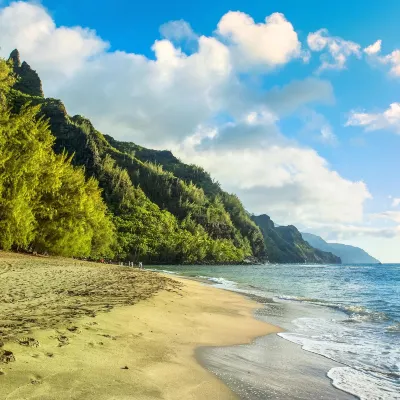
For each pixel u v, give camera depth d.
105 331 7.67
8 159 36.03
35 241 44.75
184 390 5.06
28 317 8.12
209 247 163.50
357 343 10.09
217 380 5.79
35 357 5.18
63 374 4.72
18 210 36.16
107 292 14.86
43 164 44.19
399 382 6.70
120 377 5.05
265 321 13.37
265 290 30.44
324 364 7.69
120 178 180.75
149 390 4.76
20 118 39.19
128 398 4.30
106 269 34.25
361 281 50.69
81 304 10.91
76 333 7.01
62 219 47.25
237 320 12.82
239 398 5.12
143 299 13.70
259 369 6.86
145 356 6.45
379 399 5.71
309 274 75.31
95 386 4.51
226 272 77.75
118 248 121.75
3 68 56.25
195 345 8.22
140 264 72.75
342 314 16.19
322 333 11.53
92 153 179.12
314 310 17.36
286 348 9.02
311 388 5.99
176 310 12.70
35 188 42.91
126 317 9.56
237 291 26.25
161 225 162.00
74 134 183.88
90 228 57.78
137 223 154.25
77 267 31.95
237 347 8.63
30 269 23.75
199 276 51.84
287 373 6.78
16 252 41.00
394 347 9.61
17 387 4.05
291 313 16.02
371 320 14.45
